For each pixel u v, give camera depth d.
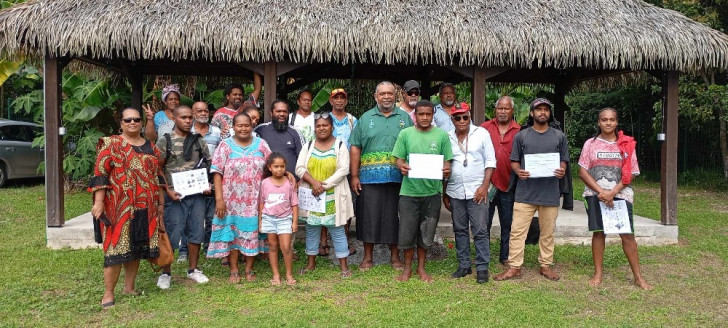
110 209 4.28
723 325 4.06
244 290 4.82
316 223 5.10
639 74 8.27
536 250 6.18
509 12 6.45
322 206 5.08
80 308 4.32
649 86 13.92
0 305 4.36
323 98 10.73
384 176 5.11
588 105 15.95
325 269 5.45
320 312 4.25
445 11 6.34
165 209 4.94
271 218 4.96
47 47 5.91
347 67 9.09
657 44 6.23
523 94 12.13
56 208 6.23
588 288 4.89
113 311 4.27
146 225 4.38
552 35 6.17
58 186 6.24
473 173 5.00
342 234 5.23
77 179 11.02
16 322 4.03
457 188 5.06
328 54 5.94
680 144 14.20
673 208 6.68
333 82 10.90
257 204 5.04
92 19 5.80
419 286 4.89
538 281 5.10
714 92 11.23
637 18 6.57
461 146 5.01
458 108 4.96
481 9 6.44
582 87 9.69
